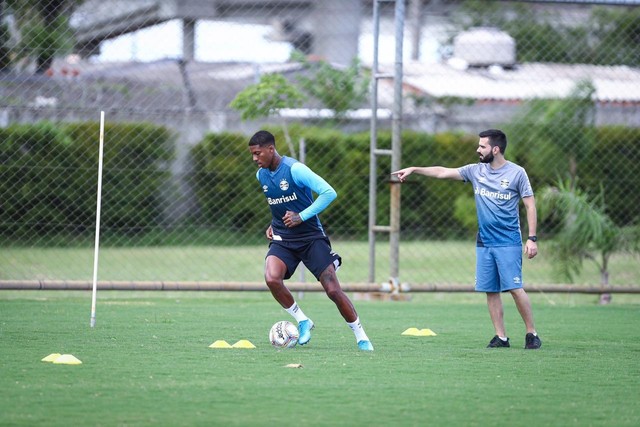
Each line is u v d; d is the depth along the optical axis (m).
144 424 9.60
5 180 29.30
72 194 30.23
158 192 33.56
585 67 47.62
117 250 32.59
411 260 34.56
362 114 42.16
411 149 41.16
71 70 40.09
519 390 11.96
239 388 11.68
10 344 15.39
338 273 30.67
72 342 15.74
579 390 12.06
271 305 22.84
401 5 23.97
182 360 13.90
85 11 40.78
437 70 49.75
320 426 9.70
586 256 26.56
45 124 31.48
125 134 33.53
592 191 36.81
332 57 54.09
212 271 30.09
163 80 42.28
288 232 15.59
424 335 17.97
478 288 16.55
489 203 16.30
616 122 44.06
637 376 13.22
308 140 37.16
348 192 35.62
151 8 43.34
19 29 32.12
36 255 29.56
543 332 18.86
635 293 24.92
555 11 49.91
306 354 14.85
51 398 10.81
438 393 11.65
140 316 19.91
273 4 54.00
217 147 34.66
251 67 45.03
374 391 11.68
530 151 37.34
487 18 56.34
